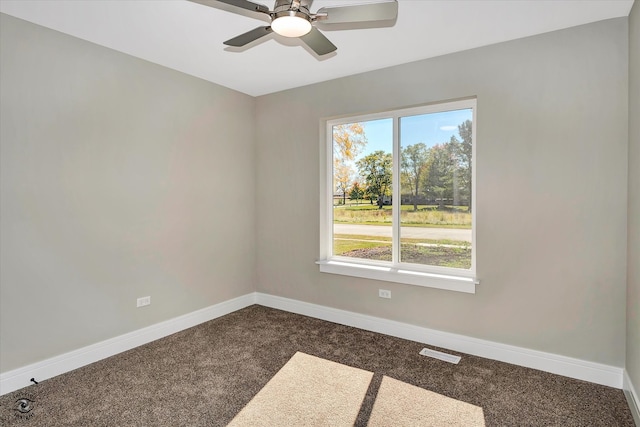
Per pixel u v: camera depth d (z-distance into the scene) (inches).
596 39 88.4
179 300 127.0
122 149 109.3
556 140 93.7
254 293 157.9
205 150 135.1
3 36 84.9
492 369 98.0
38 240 91.7
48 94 92.8
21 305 89.1
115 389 88.1
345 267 131.1
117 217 108.5
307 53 109.1
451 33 95.0
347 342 116.8
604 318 89.2
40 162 91.7
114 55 106.7
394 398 84.3
